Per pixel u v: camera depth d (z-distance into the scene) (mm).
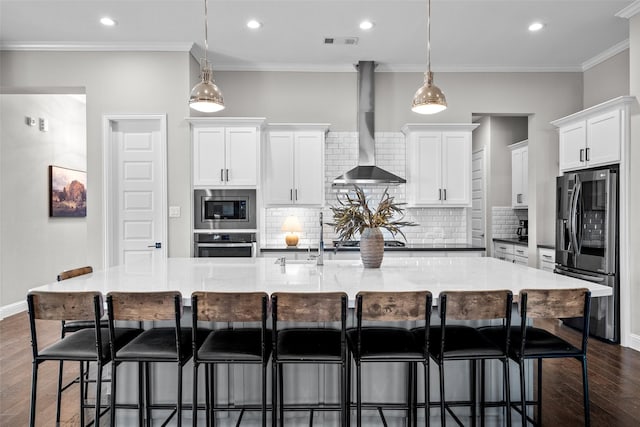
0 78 4293
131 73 4352
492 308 1879
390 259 3275
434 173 4754
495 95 5039
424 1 3480
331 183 4906
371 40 4266
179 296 1873
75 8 3576
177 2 3496
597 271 3744
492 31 4039
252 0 3465
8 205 4723
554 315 1916
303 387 2311
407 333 2148
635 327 3539
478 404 2369
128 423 2396
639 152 3453
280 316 1828
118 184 4441
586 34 4109
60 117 5621
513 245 5602
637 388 2799
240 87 4969
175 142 4391
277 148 4699
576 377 2990
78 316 1887
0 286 4602
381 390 2332
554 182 5035
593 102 4852
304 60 4828
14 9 3584
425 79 2748
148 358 1928
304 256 4516
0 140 4621
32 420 1960
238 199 4480
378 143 5047
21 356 3461
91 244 4344
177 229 4410
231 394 2326
